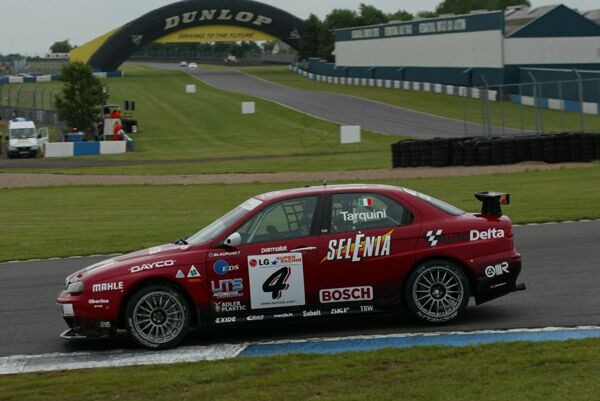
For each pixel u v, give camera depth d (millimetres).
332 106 77938
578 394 6402
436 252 9266
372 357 7793
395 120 64438
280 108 78000
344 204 9336
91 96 64375
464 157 33906
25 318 10875
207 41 122500
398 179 30906
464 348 7934
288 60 172375
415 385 6875
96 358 8734
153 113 78375
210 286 9023
